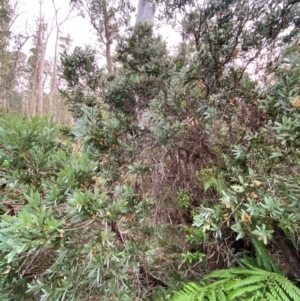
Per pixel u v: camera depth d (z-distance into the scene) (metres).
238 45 1.08
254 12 1.07
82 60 2.07
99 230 0.90
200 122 1.09
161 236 1.12
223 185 1.03
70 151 1.21
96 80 2.14
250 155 0.92
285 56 0.96
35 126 0.91
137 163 1.23
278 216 0.79
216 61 1.09
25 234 0.69
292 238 0.93
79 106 2.06
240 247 1.21
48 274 0.94
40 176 0.92
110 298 0.90
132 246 0.97
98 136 1.21
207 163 1.19
